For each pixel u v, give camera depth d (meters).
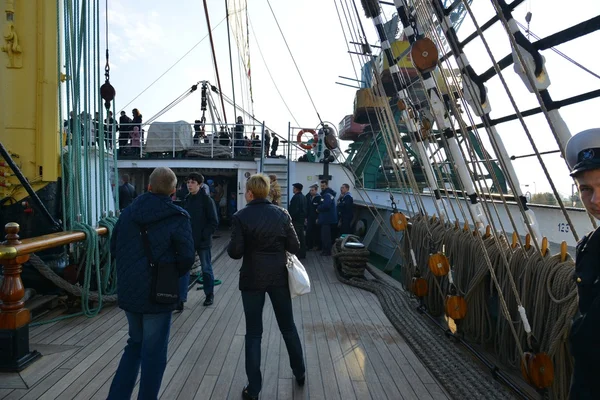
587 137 1.52
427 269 4.69
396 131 4.54
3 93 4.91
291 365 3.12
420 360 3.63
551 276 2.63
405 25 4.10
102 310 4.86
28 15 4.90
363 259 6.70
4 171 4.81
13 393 2.92
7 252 3.07
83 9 4.80
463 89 3.88
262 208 2.98
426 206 7.25
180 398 2.94
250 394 2.88
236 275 6.90
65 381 3.11
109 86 5.64
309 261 8.38
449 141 4.00
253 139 12.30
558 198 2.45
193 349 3.81
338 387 3.15
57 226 4.84
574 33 2.64
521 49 2.98
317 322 4.68
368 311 5.12
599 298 1.35
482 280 3.67
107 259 5.02
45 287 4.92
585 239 1.50
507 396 2.89
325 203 8.91
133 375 2.58
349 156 16.86
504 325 3.27
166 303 2.52
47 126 4.96
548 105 2.96
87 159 4.89
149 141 11.66
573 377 1.43
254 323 2.95
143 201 2.63
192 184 5.11
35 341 3.88
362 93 11.58
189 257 2.61
